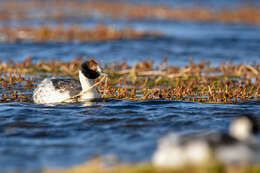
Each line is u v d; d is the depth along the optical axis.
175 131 10.99
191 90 17.56
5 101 15.31
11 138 10.52
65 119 12.30
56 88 15.20
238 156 8.01
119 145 9.91
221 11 65.25
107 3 77.25
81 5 72.62
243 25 50.91
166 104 14.70
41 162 8.89
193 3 83.19
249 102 15.28
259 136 8.58
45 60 26.69
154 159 8.54
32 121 12.04
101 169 8.35
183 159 7.83
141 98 15.99
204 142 7.88
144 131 11.04
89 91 15.27
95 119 12.27
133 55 29.38
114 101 15.20
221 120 12.20
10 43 33.06
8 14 54.81
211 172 7.67
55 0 82.75
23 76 21.08
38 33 36.75
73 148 9.75
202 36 39.84
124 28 41.53
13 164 8.78
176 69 22.72
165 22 52.59
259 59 28.11
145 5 74.12
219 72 22.94
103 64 24.58
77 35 37.56
